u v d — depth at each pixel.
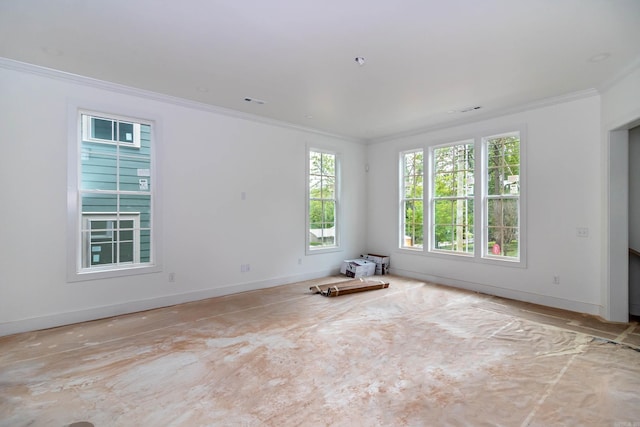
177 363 2.62
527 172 4.38
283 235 5.38
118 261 3.94
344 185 6.32
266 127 5.14
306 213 5.69
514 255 4.60
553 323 3.56
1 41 2.77
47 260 3.40
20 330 3.25
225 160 4.70
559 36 2.63
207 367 2.56
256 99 4.21
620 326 3.47
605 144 3.65
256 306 4.17
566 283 4.06
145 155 4.20
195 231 4.43
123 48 2.88
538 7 2.25
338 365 2.60
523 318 3.72
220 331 3.31
